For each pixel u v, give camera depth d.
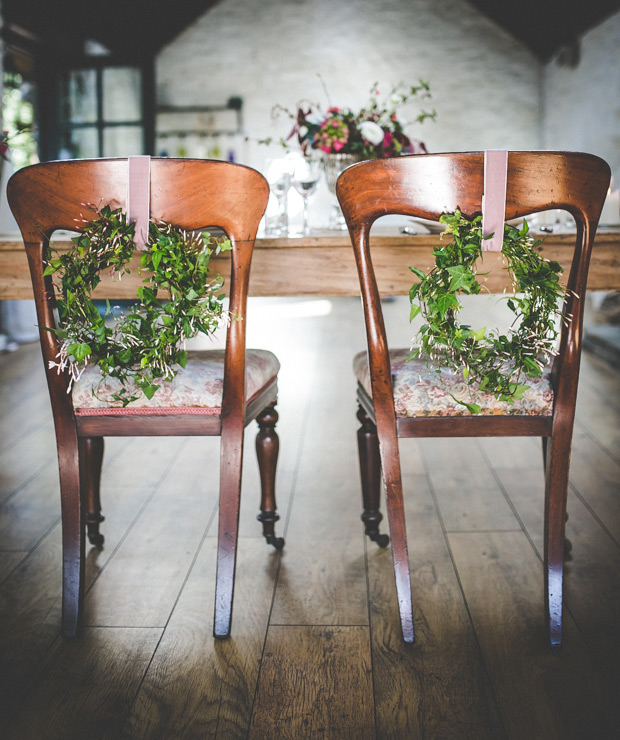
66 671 1.44
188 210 1.40
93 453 1.89
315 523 2.12
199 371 1.54
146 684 1.40
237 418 1.51
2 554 1.93
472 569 1.83
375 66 8.02
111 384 1.50
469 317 6.00
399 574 1.52
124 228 1.37
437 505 2.23
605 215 2.12
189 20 7.92
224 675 1.43
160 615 1.64
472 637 1.54
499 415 1.51
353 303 6.71
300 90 8.05
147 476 2.50
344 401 3.42
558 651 1.49
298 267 1.77
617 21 5.96
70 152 6.96
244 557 1.92
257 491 2.38
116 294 1.78
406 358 1.61
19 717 1.31
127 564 1.88
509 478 2.44
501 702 1.34
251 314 6.09
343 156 2.29
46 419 3.15
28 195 1.39
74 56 6.82
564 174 1.33
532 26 7.66
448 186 1.34
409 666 1.45
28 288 1.79
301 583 1.78
